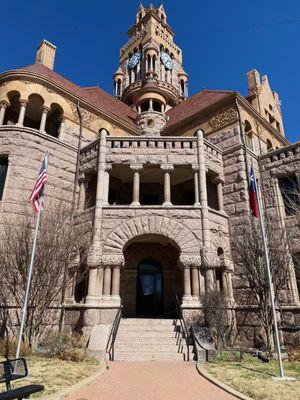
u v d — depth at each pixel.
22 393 5.71
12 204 16.95
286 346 15.52
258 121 24.36
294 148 19.84
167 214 17.44
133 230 17.00
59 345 12.86
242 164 20.23
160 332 14.68
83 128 22.17
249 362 12.18
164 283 21.12
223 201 20.22
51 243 13.75
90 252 16.19
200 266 16.36
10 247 13.60
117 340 13.96
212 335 14.00
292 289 16.42
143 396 7.65
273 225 17.08
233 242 17.62
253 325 16.41
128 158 18.86
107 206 17.47
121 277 21.03
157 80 38.44
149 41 46.94
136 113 33.94
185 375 10.05
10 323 14.20
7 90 20.06
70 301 16.28
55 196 18.55
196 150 19.41
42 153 18.98
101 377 9.56
